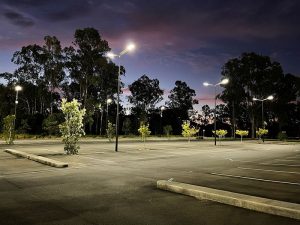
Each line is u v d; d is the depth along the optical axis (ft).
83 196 26.58
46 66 192.75
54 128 156.35
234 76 228.84
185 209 22.68
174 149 86.58
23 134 162.40
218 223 19.60
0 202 24.36
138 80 274.36
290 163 54.54
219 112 305.73
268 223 19.66
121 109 262.88
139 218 20.49
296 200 25.70
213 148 96.48
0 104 193.88
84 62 189.67
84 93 193.26
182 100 306.14
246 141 167.12
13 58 193.77
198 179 35.88
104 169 43.27
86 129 235.81
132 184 32.09
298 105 258.57
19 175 37.47
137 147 91.81
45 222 19.52
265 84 222.89
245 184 32.83
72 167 44.93
